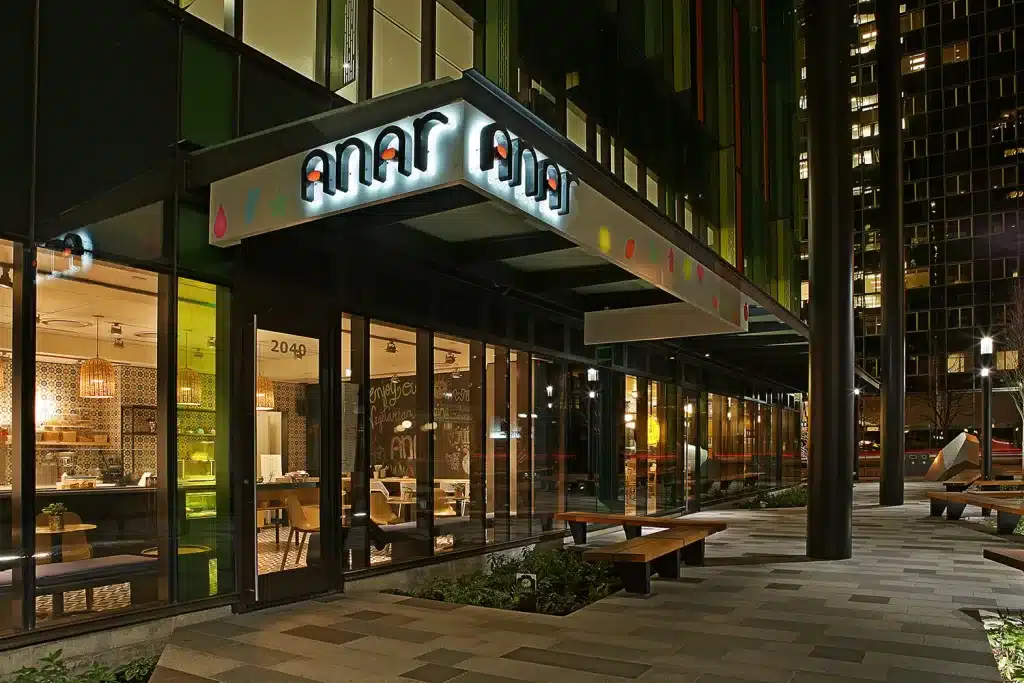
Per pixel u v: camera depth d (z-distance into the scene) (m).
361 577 9.31
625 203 9.24
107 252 6.85
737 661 6.39
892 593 9.42
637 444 17.69
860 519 19.69
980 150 67.88
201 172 7.51
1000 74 67.44
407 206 8.26
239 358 8.00
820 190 12.85
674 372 19.95
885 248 24.92
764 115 21.94
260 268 8.29
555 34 11.84
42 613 6.71
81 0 6.74
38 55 6.41
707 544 14.22
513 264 11.36
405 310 10.28
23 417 6.24
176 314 7.48
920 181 70.31
